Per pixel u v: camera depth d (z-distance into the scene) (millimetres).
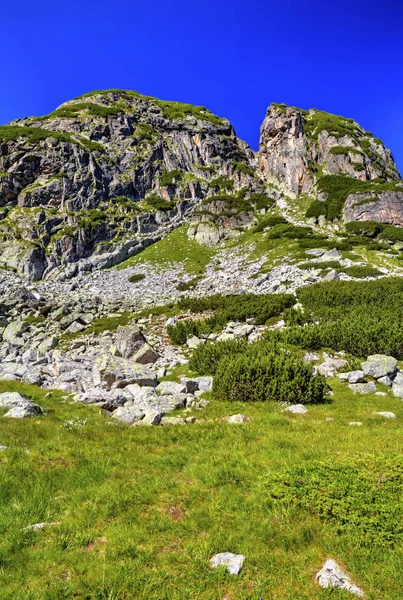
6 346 30188
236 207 80875
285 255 56500
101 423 12375
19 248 64375
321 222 69750
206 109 119688
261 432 10859
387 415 12367
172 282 57062
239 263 60031
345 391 15602
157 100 120250
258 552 5695
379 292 30547
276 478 7488
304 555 5637
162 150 96000
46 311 40312
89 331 32500
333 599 4820
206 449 9625
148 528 6328
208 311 35062
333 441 9773
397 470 7387
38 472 8367
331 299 30422
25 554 5758
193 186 90938
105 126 94500
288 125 92188
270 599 4879
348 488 6891
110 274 66312
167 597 4965
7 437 10477
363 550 5582
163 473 8398
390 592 4883
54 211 72688
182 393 16172
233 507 6812
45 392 17734
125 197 83625
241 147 115250
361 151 86125
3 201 72625
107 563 5543
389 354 19344
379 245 54531
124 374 17312
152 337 28234
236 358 16688
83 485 7918
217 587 5102
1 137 78062
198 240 75562
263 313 29891
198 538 6051
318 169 86938
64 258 66625
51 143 80000
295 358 16391
